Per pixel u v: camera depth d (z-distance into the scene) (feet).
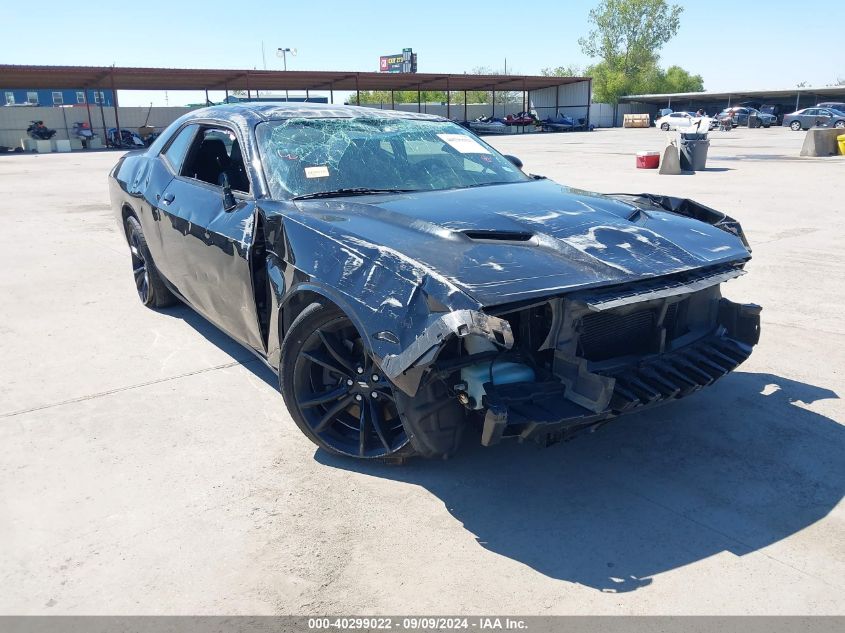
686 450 10.66
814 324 16.33
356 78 144.56
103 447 10.92
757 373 13.60
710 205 34.47
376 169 12.53
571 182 45.34
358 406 10.27
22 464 10.41
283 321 10.57
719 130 146.61
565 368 8.64
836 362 14.07
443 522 8.88
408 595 7.57
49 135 121.80
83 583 7.82
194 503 9.36
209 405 12.47
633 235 9.81
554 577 7.82
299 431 11.45
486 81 171.42
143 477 10.02
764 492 9.50
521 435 8.38
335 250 9.36
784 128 158.40
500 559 8.15
